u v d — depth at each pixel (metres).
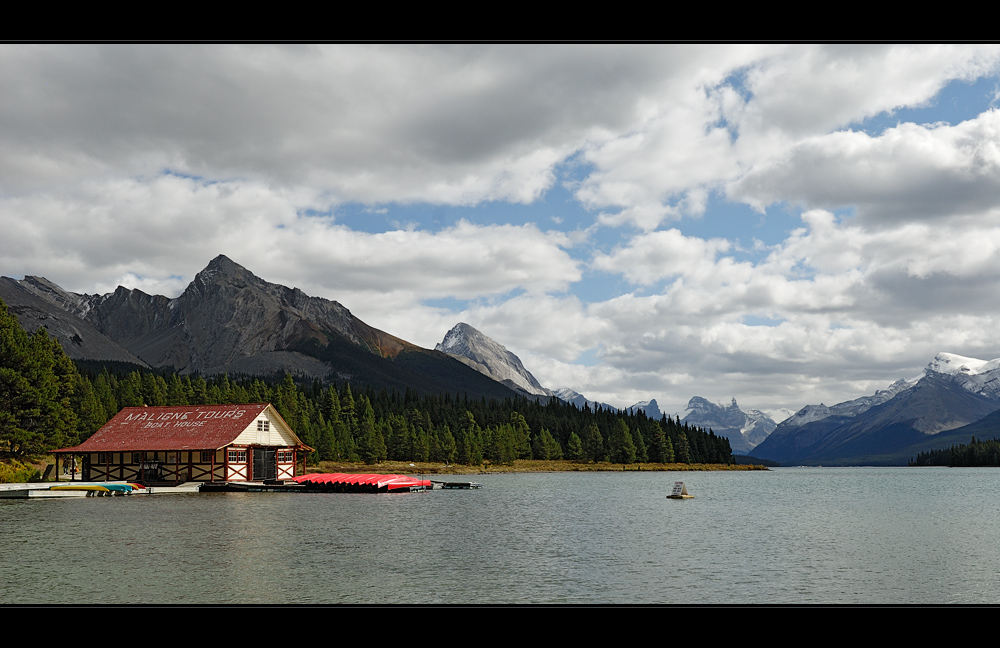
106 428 90.12
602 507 67.06
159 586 27.28
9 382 83.12
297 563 32.31
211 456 86.12
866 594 27.44
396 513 57.00
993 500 82.62
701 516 58.19
